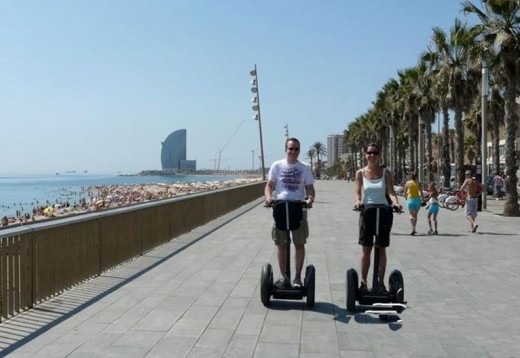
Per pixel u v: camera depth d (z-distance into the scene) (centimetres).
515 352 515
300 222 661
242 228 1622
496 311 670
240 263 999
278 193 674
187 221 1491
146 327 589
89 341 539
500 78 2297
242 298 724
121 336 557
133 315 636
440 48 3356
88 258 827
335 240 1371
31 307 661
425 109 4406
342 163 16325
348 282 646
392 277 661
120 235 967
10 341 537
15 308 629
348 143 11219
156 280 838
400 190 3866
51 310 653
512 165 2222
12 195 9181
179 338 552
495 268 977
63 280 743
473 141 8225
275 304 691
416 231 1625
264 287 664
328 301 710
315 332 575
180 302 700
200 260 1031
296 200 662
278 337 557
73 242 774
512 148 2228
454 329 590
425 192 3056
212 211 1870
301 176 673
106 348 520
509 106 2227
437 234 1540
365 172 662
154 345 530
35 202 7081
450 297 746
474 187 1595
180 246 1214
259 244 1261
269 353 510
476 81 3275
